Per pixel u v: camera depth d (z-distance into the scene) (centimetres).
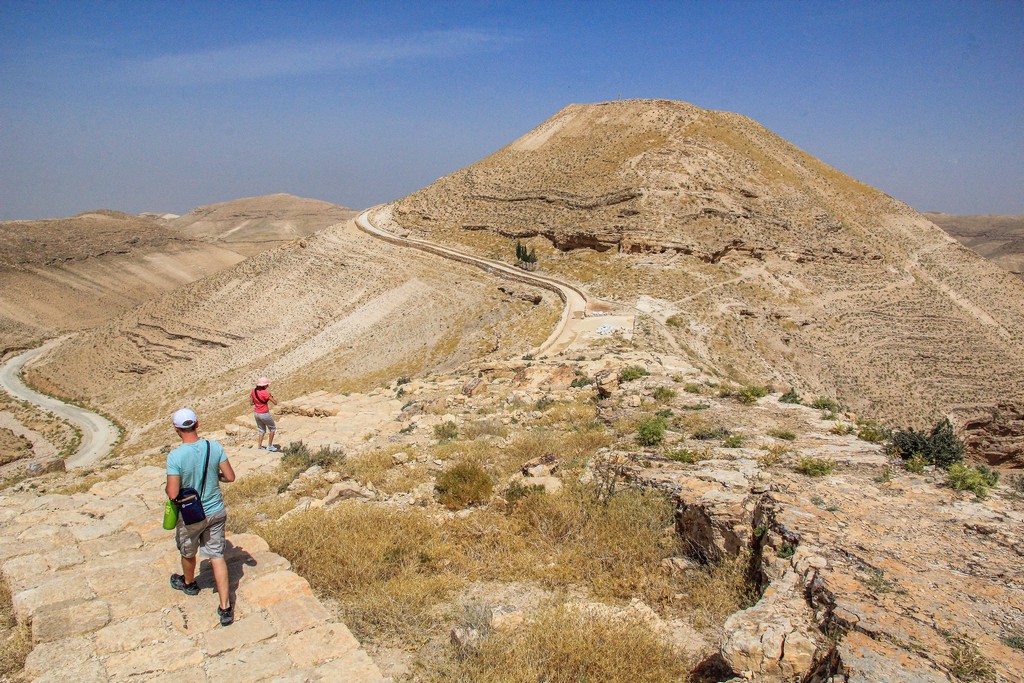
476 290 7556
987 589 702
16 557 796
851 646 599
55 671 586
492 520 1048
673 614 768
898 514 890
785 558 791
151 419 7181
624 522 983
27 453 6562
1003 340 6600
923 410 5212
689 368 2748
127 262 17450
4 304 13238
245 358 8112
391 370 6222
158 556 810
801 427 1386
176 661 606
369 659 623
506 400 2050
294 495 1272
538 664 641
